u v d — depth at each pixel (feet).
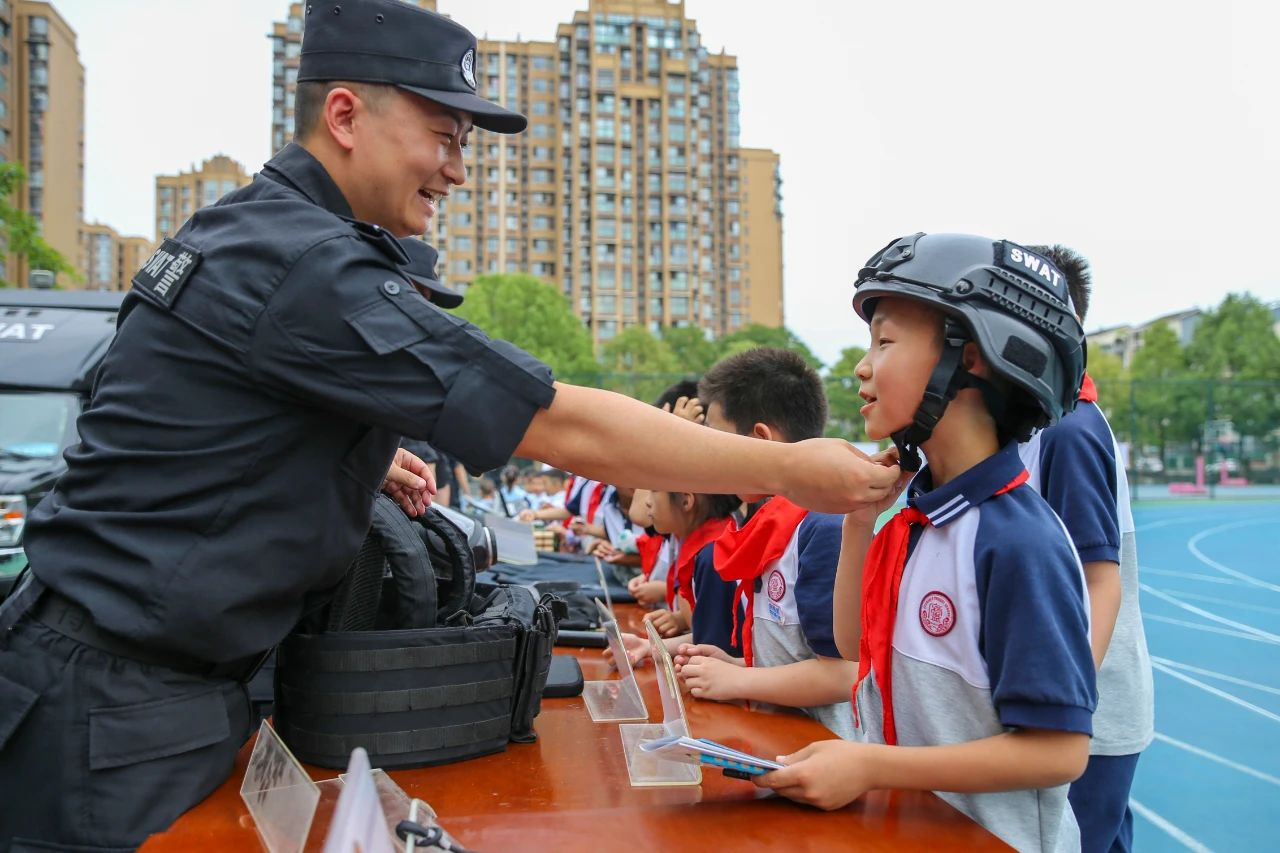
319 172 4.18
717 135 295.48
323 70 4.14
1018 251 3.94
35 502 15.58
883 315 4.09
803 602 5.41
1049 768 3.44
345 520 3.87
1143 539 54.54
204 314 3.63
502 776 3.89
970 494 3.97
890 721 4.17
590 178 262.06
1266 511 72.74
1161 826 11.37
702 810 3.54
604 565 12.18
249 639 3.73
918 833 3.38
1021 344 3.80
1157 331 142.20
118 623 3.55
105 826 3.51
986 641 3.75
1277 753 14.30
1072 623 3.59
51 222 186.70
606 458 3.70
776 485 3.79
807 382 6.57
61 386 17.21
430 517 5.22
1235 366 128.36
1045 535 3.74
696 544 7.16
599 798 3.65
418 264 5.81
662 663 4.50
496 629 4.17
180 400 3.67
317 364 3.53
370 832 2.20
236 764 4.08
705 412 7.38
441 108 4.18
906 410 3.99
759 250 311.47
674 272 265.34
